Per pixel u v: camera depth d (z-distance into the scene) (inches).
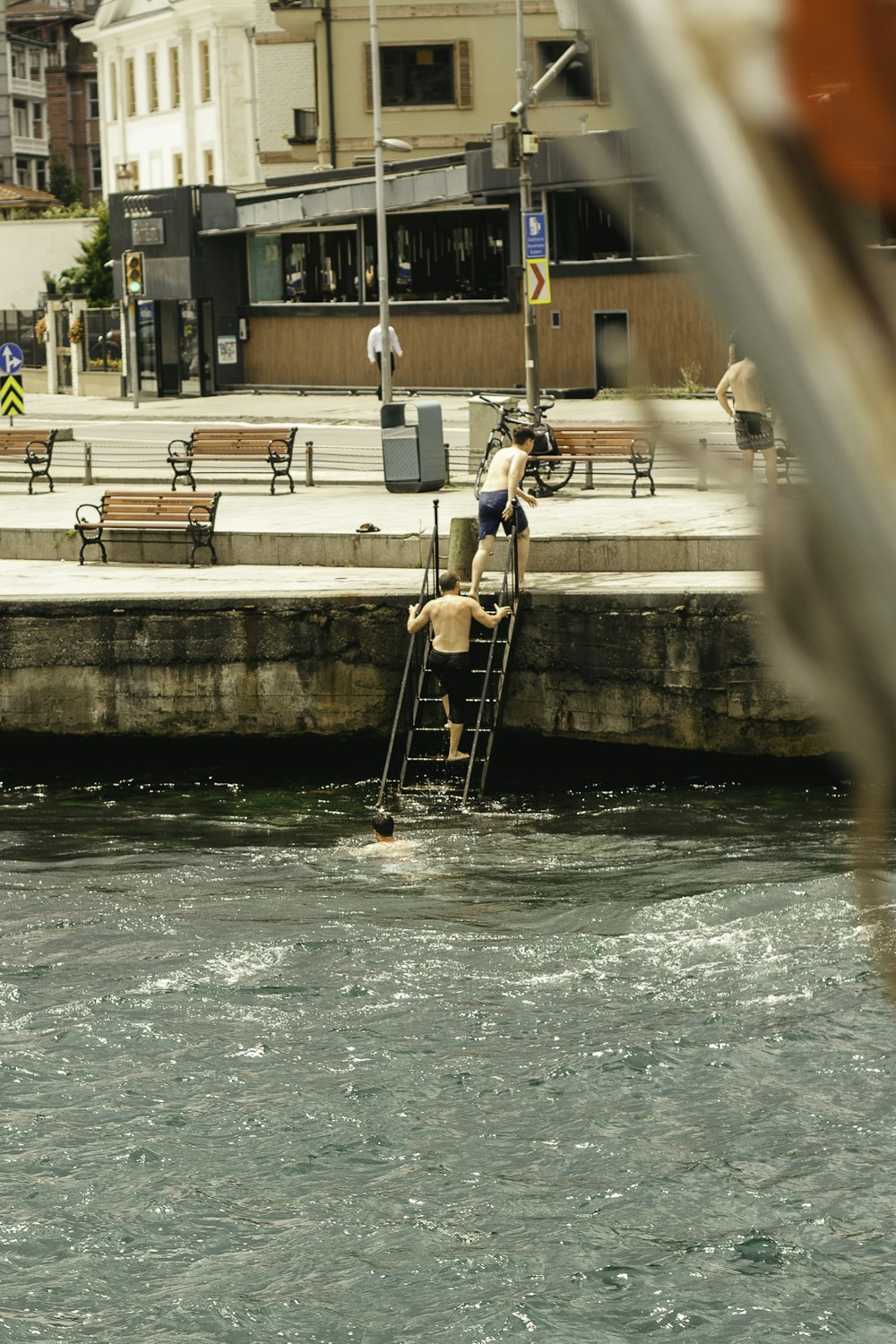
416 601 1291.8
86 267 4623.5
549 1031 760.3
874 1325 539.5
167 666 1326.3
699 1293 561.0
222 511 1722.4
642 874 999.0
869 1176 630.5
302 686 1310.3
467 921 920.9
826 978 800.3
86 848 1114.7
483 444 1876.2
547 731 1268.5
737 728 1212.5
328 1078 722.2
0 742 1354.6
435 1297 565.0
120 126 5315.0
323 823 1161.4
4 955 879.1
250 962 859.4
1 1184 639.8
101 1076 727.7
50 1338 544.7
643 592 1227.9
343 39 3607.3
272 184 3363.7
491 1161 652.1
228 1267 585.0
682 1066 720.3
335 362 3233.3
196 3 4714.6
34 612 1336.1
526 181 1884.8
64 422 3058.6
